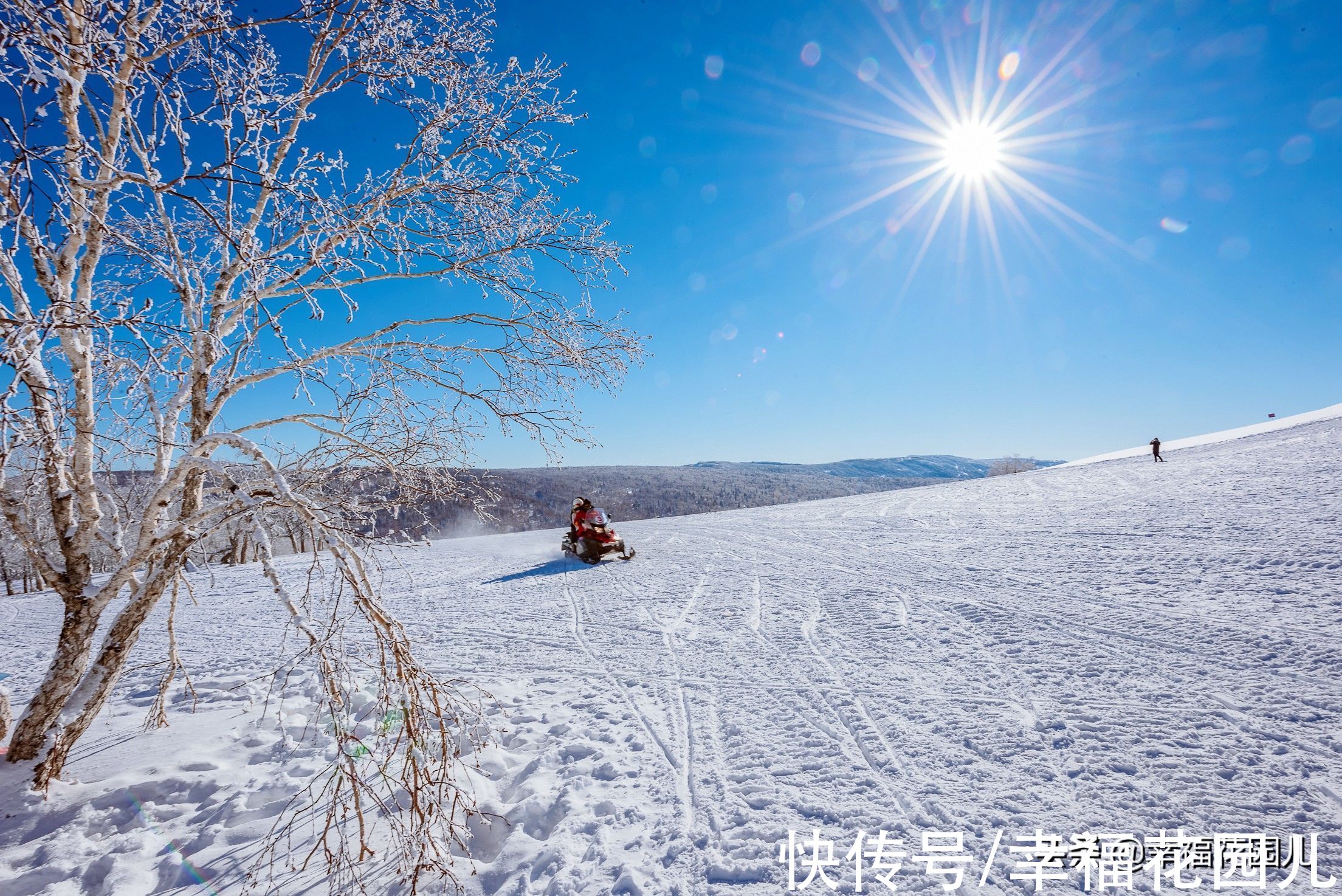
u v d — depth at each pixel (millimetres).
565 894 2477
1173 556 7406
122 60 2520
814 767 3326
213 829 3133
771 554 11805
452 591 10805
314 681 5605
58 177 2381
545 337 3877
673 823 2898
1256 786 2820
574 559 14016
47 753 3297
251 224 3391
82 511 3350
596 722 4242
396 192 3729
